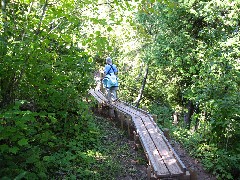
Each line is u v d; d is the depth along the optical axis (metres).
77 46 6.56
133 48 16.19
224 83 7.70
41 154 5.82
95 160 6.38
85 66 7.29
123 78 18.06
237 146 7.25
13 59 4.22
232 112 6.66
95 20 4.44
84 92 7.84
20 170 4.40
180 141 9.26
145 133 7.57
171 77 14.33
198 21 11.73
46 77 5.25
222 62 8.52
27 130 4.87
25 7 4.87
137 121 8.62
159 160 5.84
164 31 12.10
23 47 4.25
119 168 6.15
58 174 5.39
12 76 4.52
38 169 5.00
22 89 4.94
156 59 12.22
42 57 4.56
